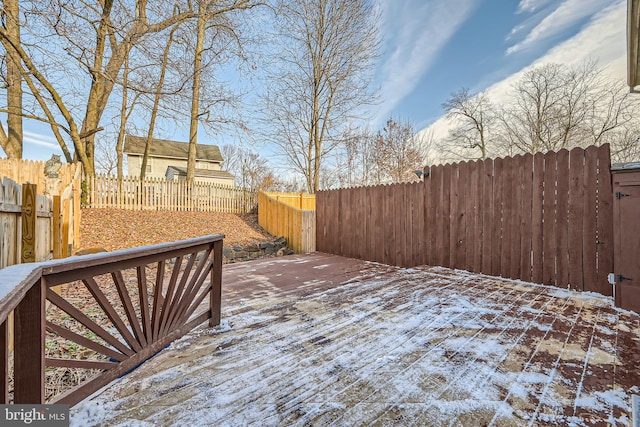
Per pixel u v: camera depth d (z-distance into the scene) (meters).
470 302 3.26
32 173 6.12
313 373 1.89
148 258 2.00
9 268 1.22
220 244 2.76
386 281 4.31
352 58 13.99
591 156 3.52
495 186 4.36
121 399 1.63
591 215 3.52
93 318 2.95
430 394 1.66
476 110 18.27
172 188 9.89
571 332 2.46
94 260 1.54
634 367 1.90
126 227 7.73
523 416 1.48
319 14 13.43
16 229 2.20
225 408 1.56
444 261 4.95
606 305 3.10
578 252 3.62
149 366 1.98
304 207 11.78
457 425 1.43
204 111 11.02
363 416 1.49
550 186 3.84
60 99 7.51
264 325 2.70
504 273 4.27
